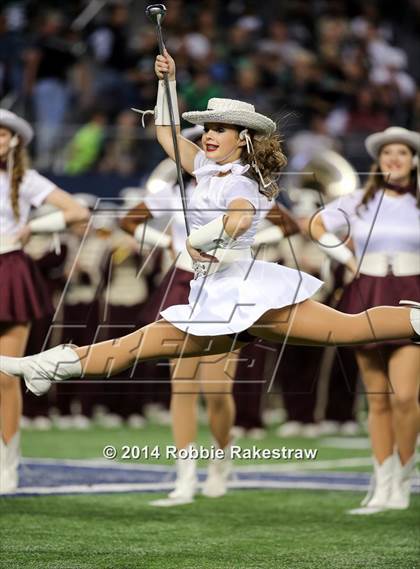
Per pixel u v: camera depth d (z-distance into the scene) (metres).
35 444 21.34
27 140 15.25
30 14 32.69
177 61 31.17
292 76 31.84
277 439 23.03
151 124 28.52
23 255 15.06
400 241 14.77
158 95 11.98
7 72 30.80
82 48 31.70
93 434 23.08
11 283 14.79
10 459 14.99
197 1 34.78
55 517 13.66
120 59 32.09
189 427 15.27
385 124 32.03
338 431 24.44
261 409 23.30
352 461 19.95
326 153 20.39
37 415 24.56
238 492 16.11
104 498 15.17
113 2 33.44
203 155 11.75
